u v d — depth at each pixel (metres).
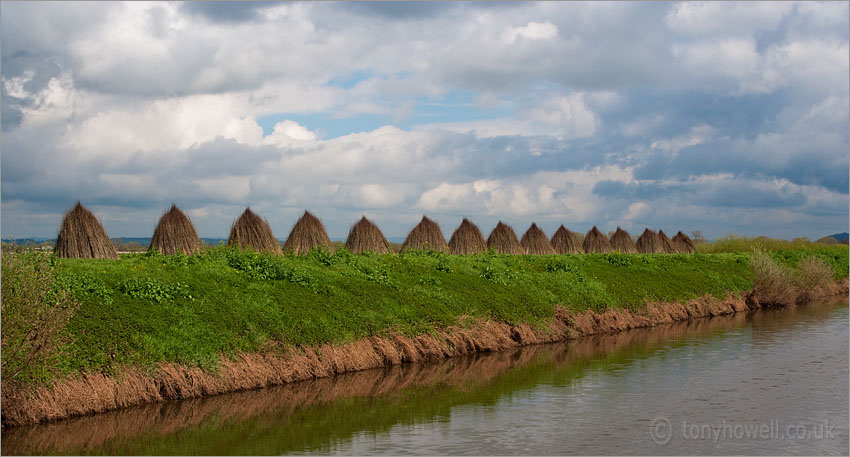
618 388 18.22
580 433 14.05
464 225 38.09
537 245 42.94
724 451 12.91
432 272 27.48
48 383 14.43
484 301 25.94
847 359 22.34
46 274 15.27
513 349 24.33
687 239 56.22
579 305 28.91
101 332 16.02
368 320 21.56
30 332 14.01
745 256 47.12
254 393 17.38
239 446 13.39
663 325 31.28
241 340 18.14
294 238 29.00
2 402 13.84
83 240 22.42
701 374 20.00
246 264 22.23
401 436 13.98
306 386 18.22
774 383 18.73
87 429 14.15
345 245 31.69
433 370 20.56
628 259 38.19
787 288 40.09
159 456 12.80
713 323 32.09
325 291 22.28
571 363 21.83
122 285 18.17
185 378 16.56
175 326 17.36
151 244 24.30
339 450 13.08
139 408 15.53
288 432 14.28
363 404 16.61
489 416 15.46
